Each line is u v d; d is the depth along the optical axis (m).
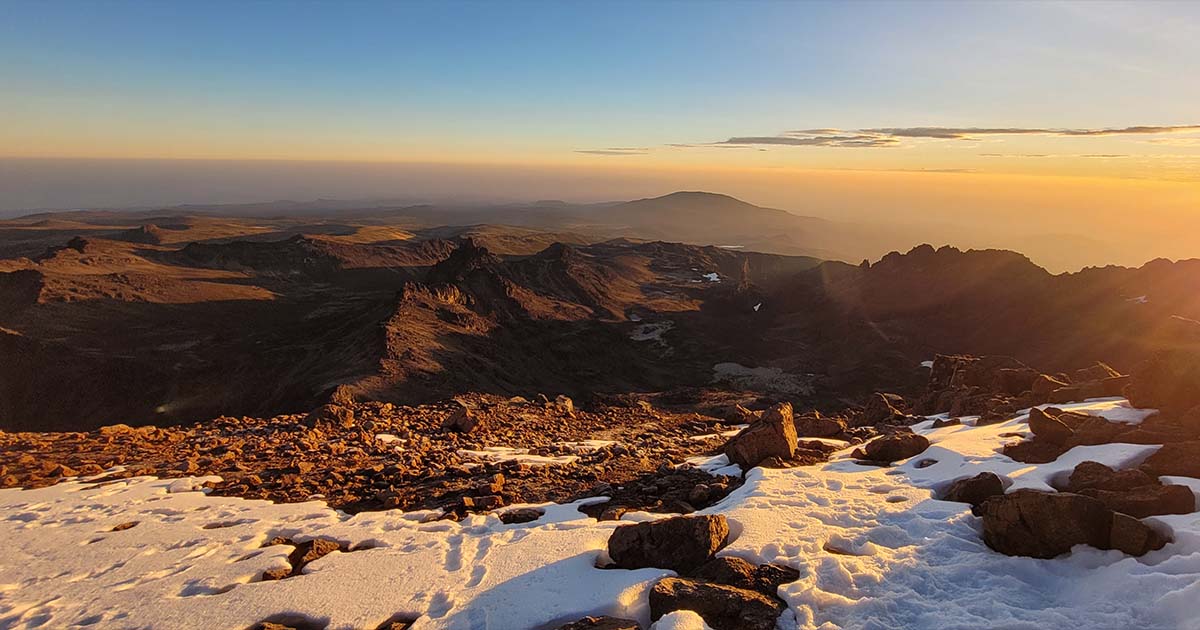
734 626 6.61
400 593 7.77
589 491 12.36
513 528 10.02
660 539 8.28
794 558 7.93
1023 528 7.91
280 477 13.00
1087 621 6.29
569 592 7.50
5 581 8.38
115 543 9.56
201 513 10.91
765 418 14.44
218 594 7.92
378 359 79.44
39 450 15.25
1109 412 13.33
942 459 12.41
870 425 20.36
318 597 7.70
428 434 18.55
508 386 86.38
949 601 6.88
